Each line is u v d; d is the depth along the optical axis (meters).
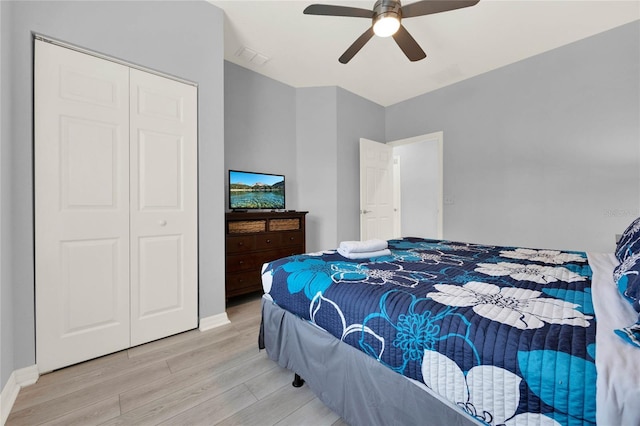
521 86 2.93
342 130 3.62
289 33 2.48
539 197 2.83
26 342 1.42
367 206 3.74
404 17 1.87
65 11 1.53
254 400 1.29
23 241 1.41
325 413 1.21
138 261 1.81
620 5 2.13
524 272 1.23
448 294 0.95
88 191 1.62
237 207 2.92
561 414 0.56
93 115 1.63
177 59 1.94
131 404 1.26
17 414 1.20
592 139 2.53
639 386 0.49
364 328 0.96
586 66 2.54
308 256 1.64
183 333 1.99
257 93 3.21
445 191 3.56
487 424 0.67
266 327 1.56
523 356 0.62
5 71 1.32
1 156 1.28
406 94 3.81
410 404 0.85
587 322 0.71
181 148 1.98
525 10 2.18
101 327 1.67
